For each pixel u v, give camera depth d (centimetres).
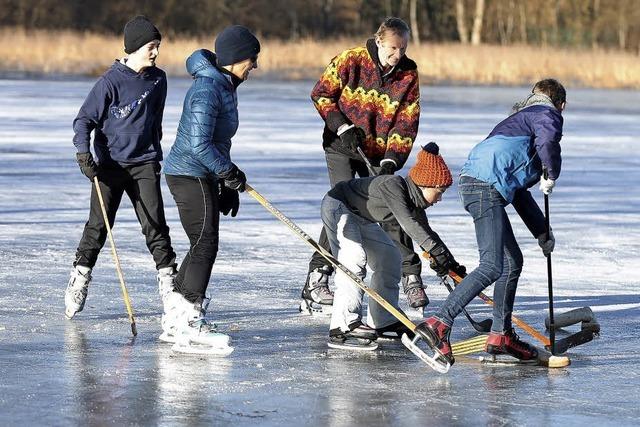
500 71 10325
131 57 1557
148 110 1567
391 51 1664
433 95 7806
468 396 1237
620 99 7950
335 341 1469
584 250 2252
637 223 2605
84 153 1533
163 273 1557
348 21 16475
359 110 1706
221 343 1406
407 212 1397
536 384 1298
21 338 1455
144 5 15375
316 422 1120
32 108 5594
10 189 2909
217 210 1444
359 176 1806
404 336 1350
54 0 14838
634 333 1590
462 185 1404
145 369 1317
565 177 3444
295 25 16062
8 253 2058
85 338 1470
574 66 10475
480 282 1359
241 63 1436
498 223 1384
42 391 1205
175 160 1437
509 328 1409
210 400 1191
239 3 15900
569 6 16562
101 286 1811
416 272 1703
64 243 2172
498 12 16812
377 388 1262
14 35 11394
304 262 2067
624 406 1205
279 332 1552
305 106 6212
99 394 1200
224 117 1430
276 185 3086
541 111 1390
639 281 1964
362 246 1488
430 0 17238
